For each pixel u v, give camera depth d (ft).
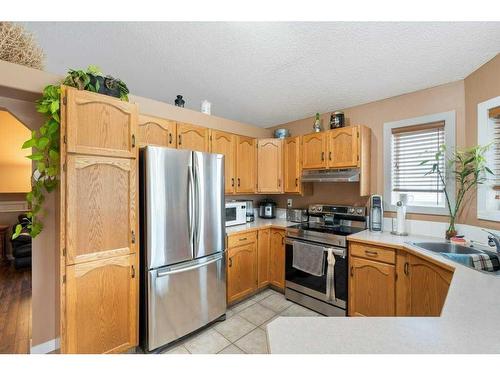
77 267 4.90
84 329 4.99
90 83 5.23
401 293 6.42
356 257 7.36
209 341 6.63
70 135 4.79
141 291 6.02
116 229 5.43
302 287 8.63
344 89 7.98
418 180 7.94
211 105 9.58
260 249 9.62
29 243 12.57
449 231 6.76
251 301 9.04
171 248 6.24
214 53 5.97
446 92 7.29
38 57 5.36
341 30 5.06
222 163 7.68
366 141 8.63
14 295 9.32
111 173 5.37
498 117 6.00
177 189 6.39
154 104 7.52
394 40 5.33
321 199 10.58
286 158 10.62
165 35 5.29
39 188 5.54
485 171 6.17
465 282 3.87
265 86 7.86
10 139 14.29
